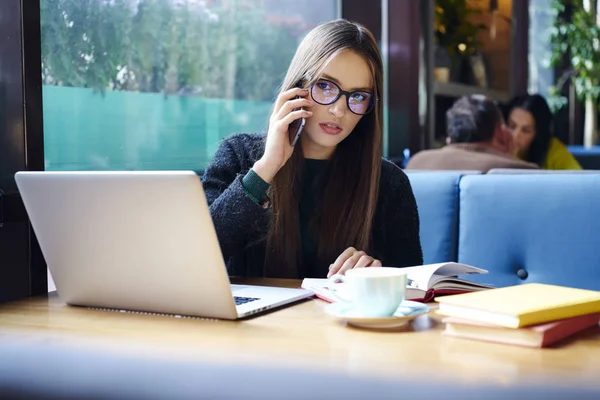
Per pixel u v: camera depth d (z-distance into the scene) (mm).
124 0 2070
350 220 1678
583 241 1819
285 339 1025
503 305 1010
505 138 3012
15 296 1714
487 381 822
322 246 1690
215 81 2457
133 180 1118
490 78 4160
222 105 2498
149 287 1188
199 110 2395
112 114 2049
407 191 1833
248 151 1735
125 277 1205
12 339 1060
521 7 4684
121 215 1157
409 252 1810
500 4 4242
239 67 2568
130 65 2107
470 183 2002
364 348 970
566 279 1834
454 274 1364
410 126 3426
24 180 1254
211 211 1498
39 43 1710
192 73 2354
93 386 874
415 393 788
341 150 1691
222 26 2471
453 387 804
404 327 1095
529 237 1893
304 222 1715
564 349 956
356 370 871
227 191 1495
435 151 2865
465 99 2986
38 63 1709
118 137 2074
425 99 3477
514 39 4625
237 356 942
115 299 1243
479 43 4027
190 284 1143
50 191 1227
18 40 1669
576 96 6082
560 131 6191
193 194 1076
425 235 2057
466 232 1984
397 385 813
